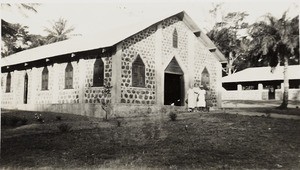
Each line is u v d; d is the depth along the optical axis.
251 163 8.80
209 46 23.44
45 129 13.08
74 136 11.78
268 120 14.19
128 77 17.69
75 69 19.19
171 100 23.03
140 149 10.13
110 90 17.08
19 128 13.27
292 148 10.15
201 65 22.92
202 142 10.73
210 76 23.61
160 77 19.50
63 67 20.09
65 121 15.13
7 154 9.77
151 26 19.45
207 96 23.06
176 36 21.19
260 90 36.19
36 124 14.17
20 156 9.58
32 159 9.32
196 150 9.88
